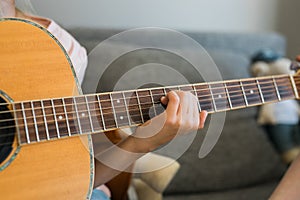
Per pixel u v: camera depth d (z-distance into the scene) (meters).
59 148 0.74
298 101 1.88
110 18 1.70
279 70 1.72
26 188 0.71
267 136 1.72
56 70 0.76
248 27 2.09
